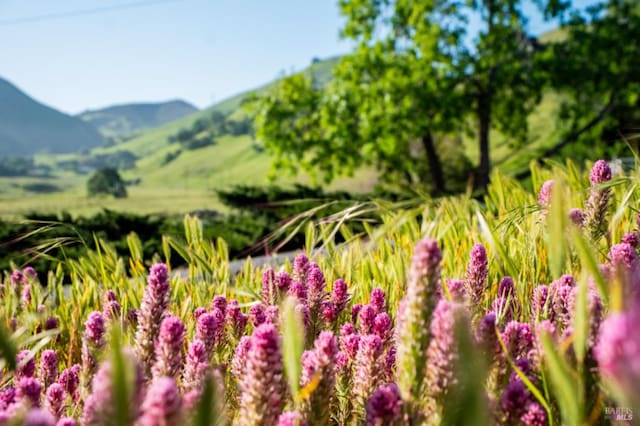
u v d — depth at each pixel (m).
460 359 0.77
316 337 2.06
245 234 10.95
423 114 23.42
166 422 0.85
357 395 1.53
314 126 25.38
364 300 2.53
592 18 24.94
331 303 2.13
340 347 1.93
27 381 1.39
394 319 2.16
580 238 0.99
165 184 148.00
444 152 31.70
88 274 3.01
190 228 3.17
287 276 2.12
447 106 23.47
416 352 1.21
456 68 24.05
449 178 31.20
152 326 1.60
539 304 1.88
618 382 0.54
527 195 3.62
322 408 1.29
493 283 2.34
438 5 24.64
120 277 3.00
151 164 187.62
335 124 23.83
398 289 2.40
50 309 2.67
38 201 107.31
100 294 2.90
